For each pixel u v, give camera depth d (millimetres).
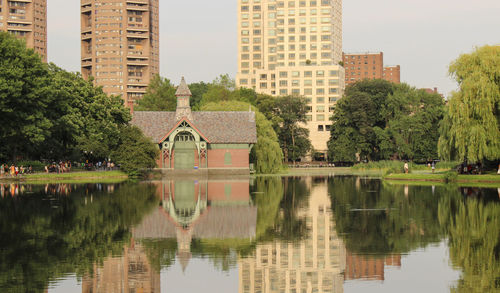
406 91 155750
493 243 30703
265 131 114562
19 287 23141
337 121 156500
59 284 23594
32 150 92750
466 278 24203
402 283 23828
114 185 72500
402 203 48000
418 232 34000
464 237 32375
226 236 33250
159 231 34812
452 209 43531
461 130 68375
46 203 49219
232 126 110938
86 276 24797
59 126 86375
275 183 76938
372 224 37062
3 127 75375
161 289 23234
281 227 36219
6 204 48312
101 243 31250
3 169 83562
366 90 165250
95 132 94812
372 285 23719
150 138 98250
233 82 169875
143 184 75438
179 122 105562
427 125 142500
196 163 107312
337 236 33062
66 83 94625
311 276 25125
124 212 43250
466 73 69375
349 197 53875
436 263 26656
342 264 26922
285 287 23688
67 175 86500
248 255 28703
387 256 28250
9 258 27797
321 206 46594
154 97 165000
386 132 146375
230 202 50188
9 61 74375
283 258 28078
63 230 35219
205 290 23203
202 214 42094
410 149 143500
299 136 169000
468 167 78188
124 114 102125
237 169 107188
